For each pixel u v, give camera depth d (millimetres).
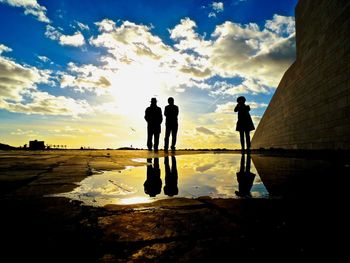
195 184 2709
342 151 6922
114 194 2123
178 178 3225
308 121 10242
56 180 2826
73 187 2408
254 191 2227
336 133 7551
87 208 1661
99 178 3062
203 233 1198
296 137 12031
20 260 943
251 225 1296
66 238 1156
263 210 1574
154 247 1055
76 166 4508
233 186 2547
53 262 930
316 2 9297
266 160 6012
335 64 7578
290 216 1443
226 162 5938
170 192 2246
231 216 1462
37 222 1376
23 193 2109
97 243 1103
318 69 9039
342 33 7066
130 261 938
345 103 6922
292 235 1153
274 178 2967
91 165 4766
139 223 1356
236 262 910
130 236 1174
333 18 7711
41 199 1904
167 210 1614
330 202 1741
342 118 7117
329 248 1007
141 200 1907
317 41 9164
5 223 1362
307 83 10320
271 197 1953
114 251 1024
